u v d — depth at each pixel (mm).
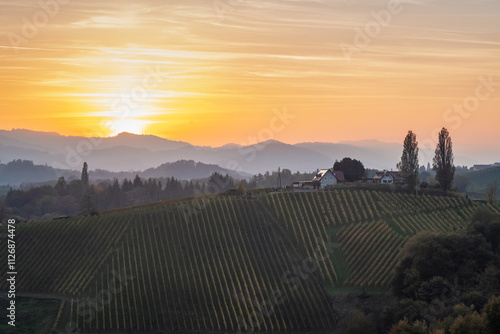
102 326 91938
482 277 83500
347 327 85062
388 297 91812
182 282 100250
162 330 91688
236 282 100312
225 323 92000
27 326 91438
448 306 77812
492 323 67188
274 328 90812
